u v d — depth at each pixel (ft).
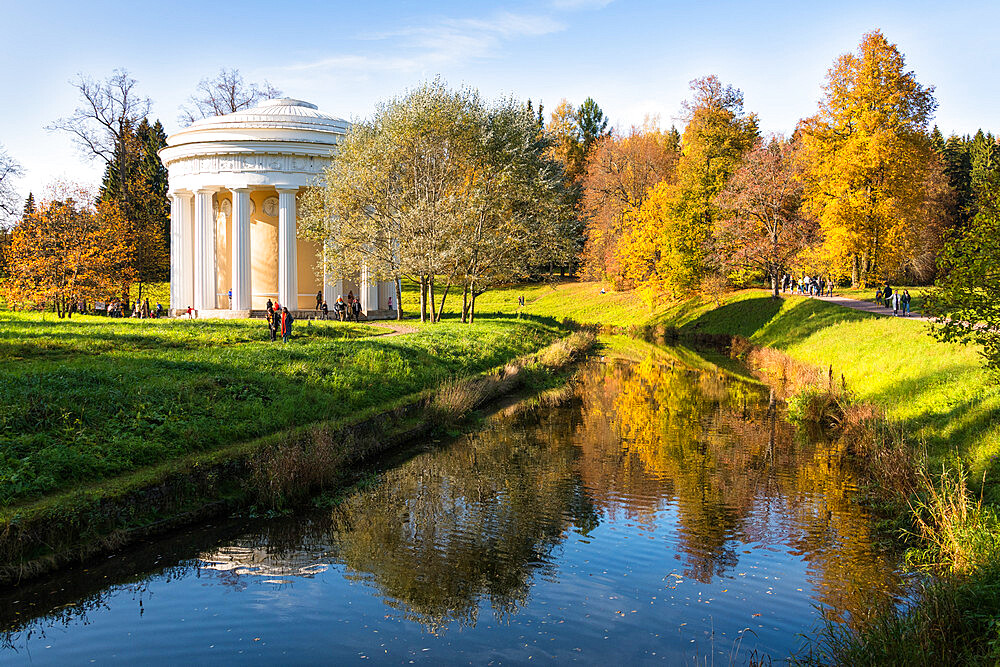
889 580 35.42
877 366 85.61
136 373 62.18
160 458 46.16
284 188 164.14
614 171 268.41
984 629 26.94
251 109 184.75
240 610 31.83
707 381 110.63
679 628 30.42
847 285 228.63
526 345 134.31
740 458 60.49
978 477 43.96
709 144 226.38
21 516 34.94
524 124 153.99
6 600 32.45
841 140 168.96
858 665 26.18
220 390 60.85
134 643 28.68
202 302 169.37
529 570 36.73
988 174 45.16
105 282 150.10
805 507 47.16
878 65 161.27
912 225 170.30
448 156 138.92
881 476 49.19
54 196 161.68
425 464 58.23
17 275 145.79
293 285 166.81
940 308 46.11
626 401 91.35
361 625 30.55
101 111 208.23
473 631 30.01
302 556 38.40
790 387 99.66
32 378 54.75
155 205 280.51
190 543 39.88
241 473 47.65
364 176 131.34
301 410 61.31
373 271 138.92
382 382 77.51
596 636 29.66
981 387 57.88
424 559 38.06
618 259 241.35
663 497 49.47
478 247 135.13
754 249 178.70
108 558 37.11
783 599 33.35
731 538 41.55
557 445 65.51
